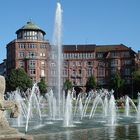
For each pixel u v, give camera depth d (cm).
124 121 3788
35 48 16925
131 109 6725
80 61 18262
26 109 4594
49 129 2753
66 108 3538
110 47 18500
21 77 13538
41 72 16850
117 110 6262
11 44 17512
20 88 13425
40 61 16925
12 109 1638
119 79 16175
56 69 5497
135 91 15312
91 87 16725
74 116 4719
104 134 2345
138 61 17975
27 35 17100
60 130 2653
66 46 18500
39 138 2091
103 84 18112
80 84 18175
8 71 18088
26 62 16925
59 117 4509
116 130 2662
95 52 18338
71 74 18212
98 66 18238
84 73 18238
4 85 1648
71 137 2145
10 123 3359
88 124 3297
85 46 18575
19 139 1552
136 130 2658
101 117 4472
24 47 17012
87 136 2209
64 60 18250
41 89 14475
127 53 18050
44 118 4331
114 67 18038
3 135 1538
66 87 15625
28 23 17362
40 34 17250
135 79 14812
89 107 7369
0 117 1612
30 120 3925
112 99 4347
